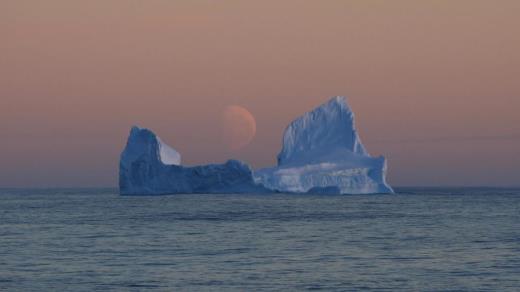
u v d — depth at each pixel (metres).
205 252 197.75
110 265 172.00
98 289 142.00
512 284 147.25
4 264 173.75
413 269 165.88
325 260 180.88
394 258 185.12
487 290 141.38
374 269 166.00
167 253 195.62
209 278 153.38
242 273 159.75
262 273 159.75
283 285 145.88
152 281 150.00
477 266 171.00
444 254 193.50
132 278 153.38
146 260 181.00
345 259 183.00
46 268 167.38
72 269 165.75
